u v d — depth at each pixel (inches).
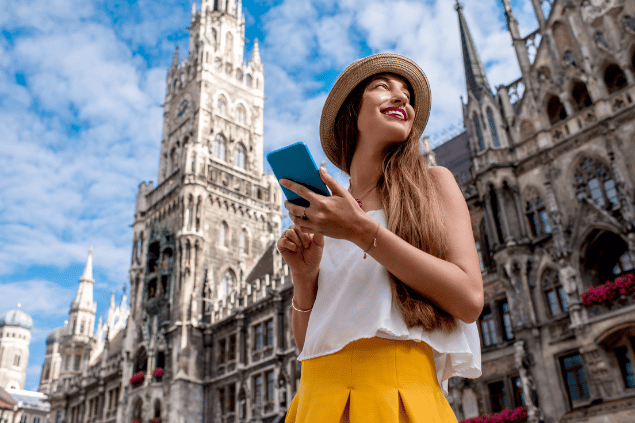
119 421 1654.8
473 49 1238.3
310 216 70.9
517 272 986.1
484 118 1123.3
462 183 1166.3
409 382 71.4
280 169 72.1
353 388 71.6
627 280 818.8
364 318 74.7
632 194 884.6
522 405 919.0
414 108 105.0
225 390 1513.3
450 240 80.8
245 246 1918.1
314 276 90.7
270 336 1465.3
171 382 1552.7
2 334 4702.3
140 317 1802.4
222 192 1929.1
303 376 80.9
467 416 975.0
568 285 895.7
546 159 1026.7
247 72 2342.5
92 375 2059.5
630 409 761.6
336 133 106.6
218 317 1658.5
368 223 70.3
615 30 1014.4
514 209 1032.8
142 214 2033.7
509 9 1214.3
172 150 2128.4
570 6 1084.5
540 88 1098.7
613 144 934.4
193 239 1763.0
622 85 1005.2
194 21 2385.6
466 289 73.3
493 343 1003.3
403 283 76.5
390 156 94.8
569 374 880.9
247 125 2197.3
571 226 954.1
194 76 2182.6
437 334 76.4
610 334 825.5
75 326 3065.9
